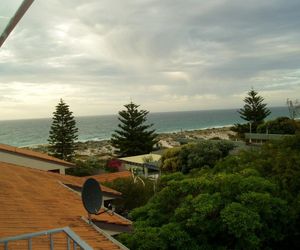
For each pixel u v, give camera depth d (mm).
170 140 76375
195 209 8500
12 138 116250
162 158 31000
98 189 7500
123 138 47219
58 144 43750
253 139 36000
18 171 13062
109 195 12906
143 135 47125
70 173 29312
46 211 8055
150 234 8469
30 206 8188
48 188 10969
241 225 7973
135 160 35750
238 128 47406
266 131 36438
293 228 9172
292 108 40438
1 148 17344
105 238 6758
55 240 5930
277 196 9516
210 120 192875
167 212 9859
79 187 12555
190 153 28844
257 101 47312
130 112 47031
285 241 9648
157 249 8297
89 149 71000
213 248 8453
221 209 8656
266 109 47844
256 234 8688
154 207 10039
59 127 43750
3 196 8562
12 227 6320
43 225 6809
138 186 18531
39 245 5488
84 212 8664
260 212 8695
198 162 27891
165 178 11578
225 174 10133
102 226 8523
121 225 8930
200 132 103500
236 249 8352
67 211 8414
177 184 9984
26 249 5180
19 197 8859
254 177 9633
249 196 8664
